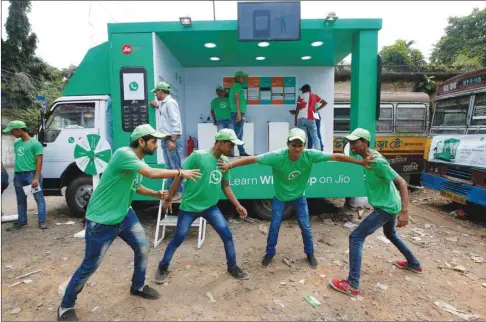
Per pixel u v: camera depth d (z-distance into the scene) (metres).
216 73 7.54
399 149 9.03
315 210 6.16
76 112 5.54
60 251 4.27
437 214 6.24
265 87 7.52
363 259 3.96
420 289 3.26
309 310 2.88
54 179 5.63
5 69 17.44
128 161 2.55
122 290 3.22
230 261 3.41
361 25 5.13
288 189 3.61
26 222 5.34
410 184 9.26
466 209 6.46
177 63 6.86
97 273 3.60
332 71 7.53
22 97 17.25
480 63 15.18
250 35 4.99
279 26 5.00
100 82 5.57
